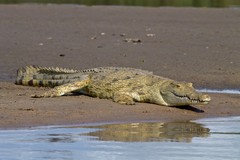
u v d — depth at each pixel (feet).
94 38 308.40
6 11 393.29
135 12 396.37
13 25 343.46
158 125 159.02
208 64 254.88
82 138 141.18
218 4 468.34
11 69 244.01
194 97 177.68
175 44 294.46
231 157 126.41
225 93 208.85
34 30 329.52
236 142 139.74
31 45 290.56
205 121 166.09
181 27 341.21
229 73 240.53
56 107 172.86
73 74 198.29
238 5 460.96
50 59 262.47
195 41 302.45
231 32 328.08
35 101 179.22
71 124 156.35
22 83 210.18
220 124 161.79
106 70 195.72
